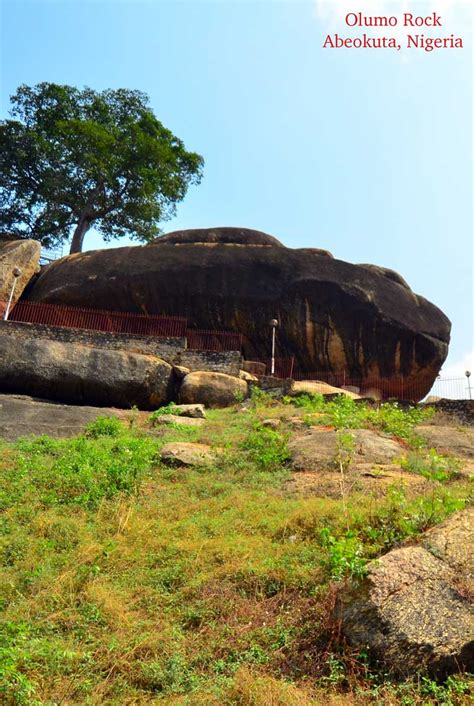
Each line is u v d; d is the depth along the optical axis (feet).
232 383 52.90
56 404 48.52
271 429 37.65
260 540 21.31
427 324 71.41
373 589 15.52
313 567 18.92
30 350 50.57
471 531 17.25
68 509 25.40
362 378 69.72
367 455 31.91
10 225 100.63
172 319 68.74
